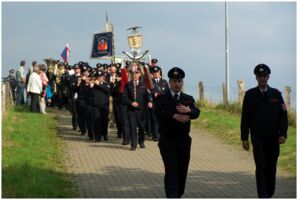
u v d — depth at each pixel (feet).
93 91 59.82
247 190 37.52
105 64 69.41
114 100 61.67
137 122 55.21
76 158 49.67
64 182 38.70
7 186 35.45
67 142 59.21
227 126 69.26
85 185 38.47
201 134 65.92
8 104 82.69
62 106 90.99
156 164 47.09
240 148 55.98
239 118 77.15
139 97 54.90
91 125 60.75
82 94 64.13
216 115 80.59
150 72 57.72
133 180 40.42
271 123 33.86
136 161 48.47
